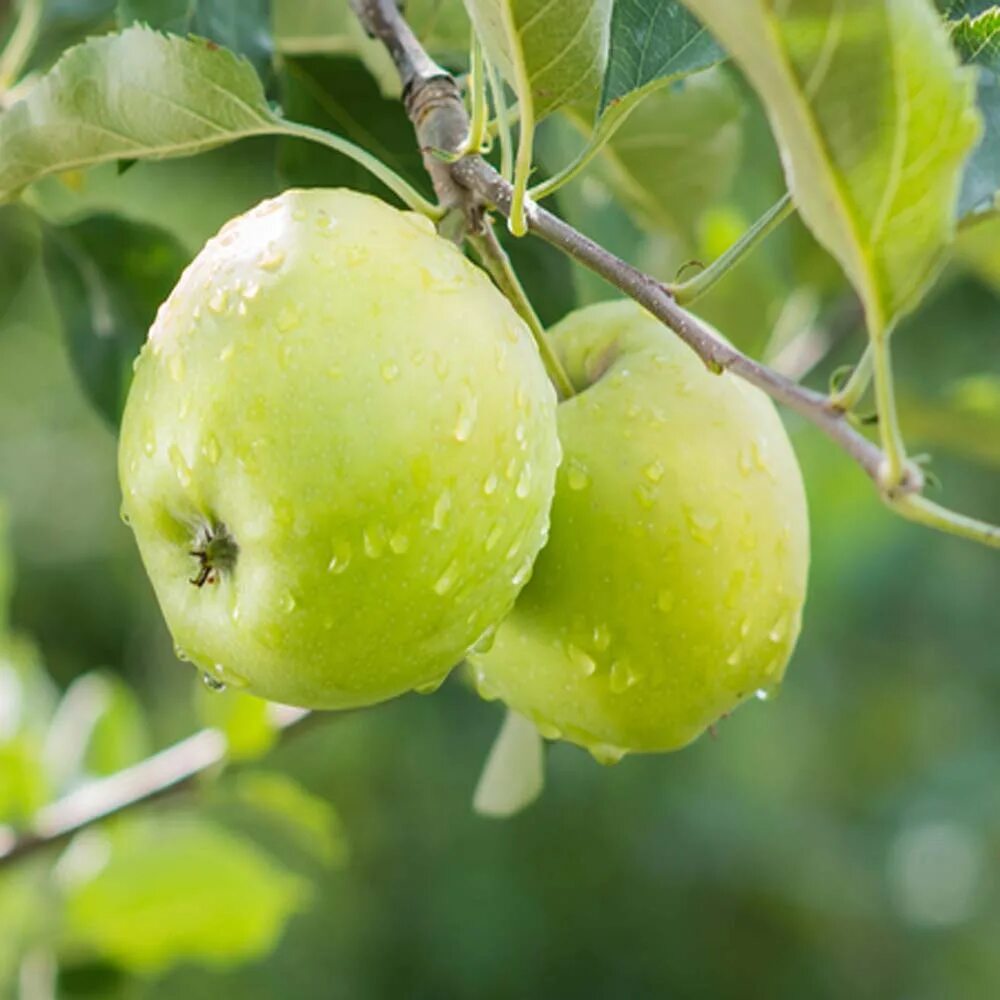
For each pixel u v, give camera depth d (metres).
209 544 0.63
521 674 0.69
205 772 0.87
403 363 0.62
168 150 0.68
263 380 0.62
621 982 2.29
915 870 2.22
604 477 0.67
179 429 0.63
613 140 0.80
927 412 0.87
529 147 0.64
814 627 2.10
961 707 2.15
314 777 2.31
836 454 1.86
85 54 0.66
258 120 0.67
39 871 0.98
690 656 0.68
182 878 0.99
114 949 1.01
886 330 0.62
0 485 2.58
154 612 2.61
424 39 0.77
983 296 1.89
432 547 0.62
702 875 2.25
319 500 0.62
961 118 0.59
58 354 2.57
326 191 0.64
